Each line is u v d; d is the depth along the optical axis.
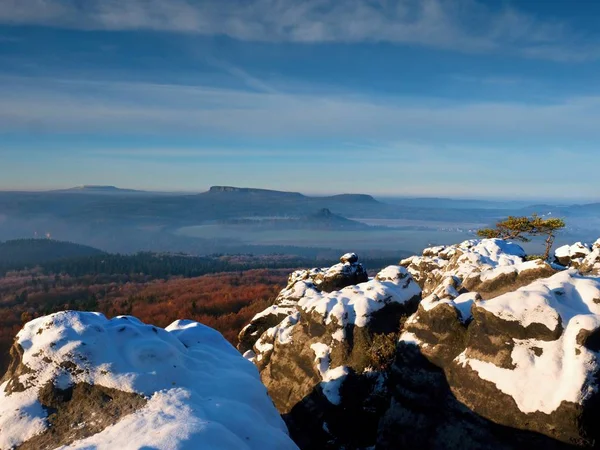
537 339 15.22
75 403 14.66
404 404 18.50
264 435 14.73
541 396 14.26
